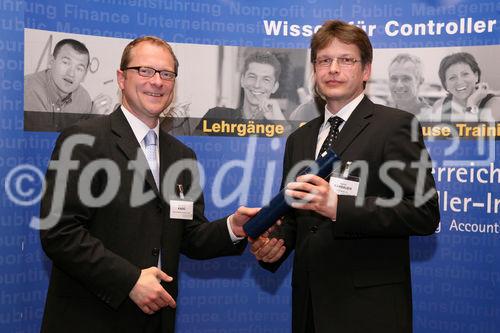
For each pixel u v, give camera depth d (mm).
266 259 2178
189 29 3166
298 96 3242
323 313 1876
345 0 3189
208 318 3252
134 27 3082
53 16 2898
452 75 3055
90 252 1731
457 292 3078
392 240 1943
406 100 3135
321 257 1922
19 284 2818
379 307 1846
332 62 2016
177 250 1998
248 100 3227
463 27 3031
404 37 3133
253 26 3219
